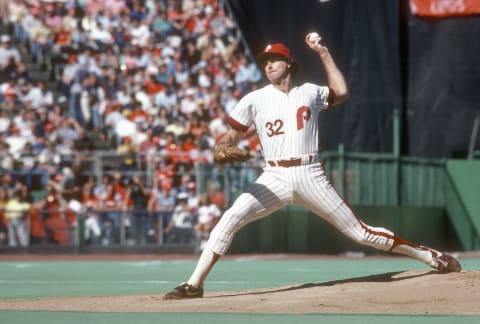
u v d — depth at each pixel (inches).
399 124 3440.0
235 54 3841.0
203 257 1222.9
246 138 3316.9
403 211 3216.0
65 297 1380.4
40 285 1733.5
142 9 3983.8
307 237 3070.9
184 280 1865.2
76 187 3221.0
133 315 997.8
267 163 1222.3
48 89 3710.6
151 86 3693.4
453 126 3464.6
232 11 3727.9
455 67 3462.1
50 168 3255.4
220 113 3624.5
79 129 3486.7
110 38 3882.9
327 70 1259.8
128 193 3221.0
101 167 3270.2
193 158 3425.2
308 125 1213.1
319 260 2753.4
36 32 3860.7
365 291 1160.2
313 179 1209.4
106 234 3147.1
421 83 3474.4
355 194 3075.8
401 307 1047.0
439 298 1093.1
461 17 3459.6
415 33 3476.9
